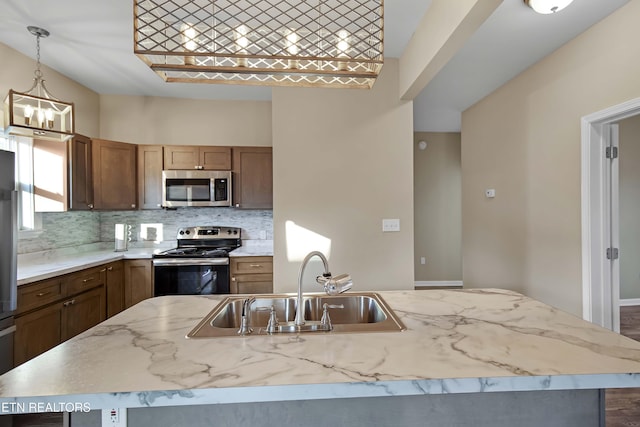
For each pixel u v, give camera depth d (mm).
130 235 3623
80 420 890
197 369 790
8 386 717
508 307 1288
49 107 2664
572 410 930
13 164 1841
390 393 731
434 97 3611
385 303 1348
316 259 2717
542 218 2738
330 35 1442
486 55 2635
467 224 3984
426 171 5082
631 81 1929
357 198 2734
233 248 3533
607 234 2275
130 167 3305
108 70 3000
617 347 900
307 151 2711
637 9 1891
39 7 2068
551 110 2609
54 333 2221
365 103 2734
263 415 879
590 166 2264
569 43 2408
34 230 2713
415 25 2248
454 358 838
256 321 1429
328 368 789
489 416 910
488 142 3539
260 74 1392
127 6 2066
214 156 3453
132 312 1247
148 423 855
